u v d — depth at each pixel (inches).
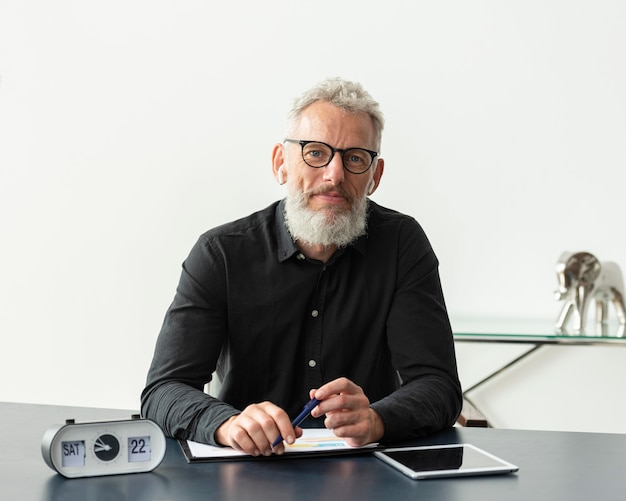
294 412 73.6
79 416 61.8
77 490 43.7
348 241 71.6
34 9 140.6
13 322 142.6
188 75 136.7
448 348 72.7
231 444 52.7
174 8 136.8
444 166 130.6
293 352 73.3
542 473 48.3
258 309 72.8
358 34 132.0
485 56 129.3
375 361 74.7
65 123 140.4
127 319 139.7
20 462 49.1
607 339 100.7
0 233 142.6
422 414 59.4
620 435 59.0
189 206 137.4
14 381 142.8
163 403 60.3
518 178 129.0
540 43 128.1
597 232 127.6
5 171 142.2
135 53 138.1
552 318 128.1
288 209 71.9
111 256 139.9
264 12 134.4
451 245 130.7
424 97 130.6
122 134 138.9
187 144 137.1
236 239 74.1
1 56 141.7
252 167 135.5
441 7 129.9
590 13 127.1
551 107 128.2
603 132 127.3
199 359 69.1
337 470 48.5
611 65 127.0
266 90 134.6
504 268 129.5
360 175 70.3
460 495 43.6
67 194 140.8
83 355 141.0
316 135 69.3
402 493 43.7
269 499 42.3
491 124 129.4
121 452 47.1
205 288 71.7
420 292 74.4
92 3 139.0
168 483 45.3
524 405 132.0
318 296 74.1
